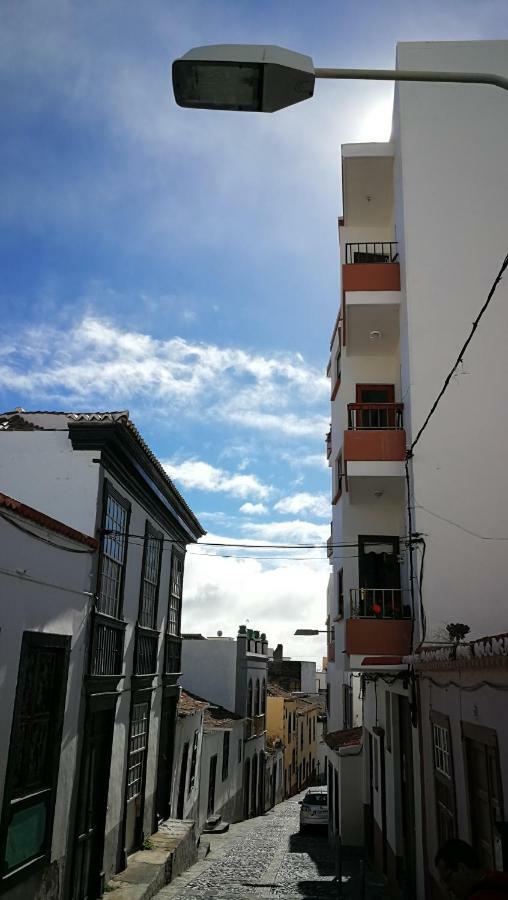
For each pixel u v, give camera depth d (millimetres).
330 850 19625
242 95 4750
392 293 14000
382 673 13414
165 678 16203
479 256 13547
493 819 6773
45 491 11125
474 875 3971
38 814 8914
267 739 41219
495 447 12617
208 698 30438
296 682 60156
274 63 4516
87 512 11008
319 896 12227
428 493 12477
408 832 13047
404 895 11602
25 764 8648
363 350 15852
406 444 13391
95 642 10992
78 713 10281
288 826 27531
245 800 30484
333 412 19703
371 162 15000
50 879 9250
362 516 15312
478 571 12078
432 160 14047
